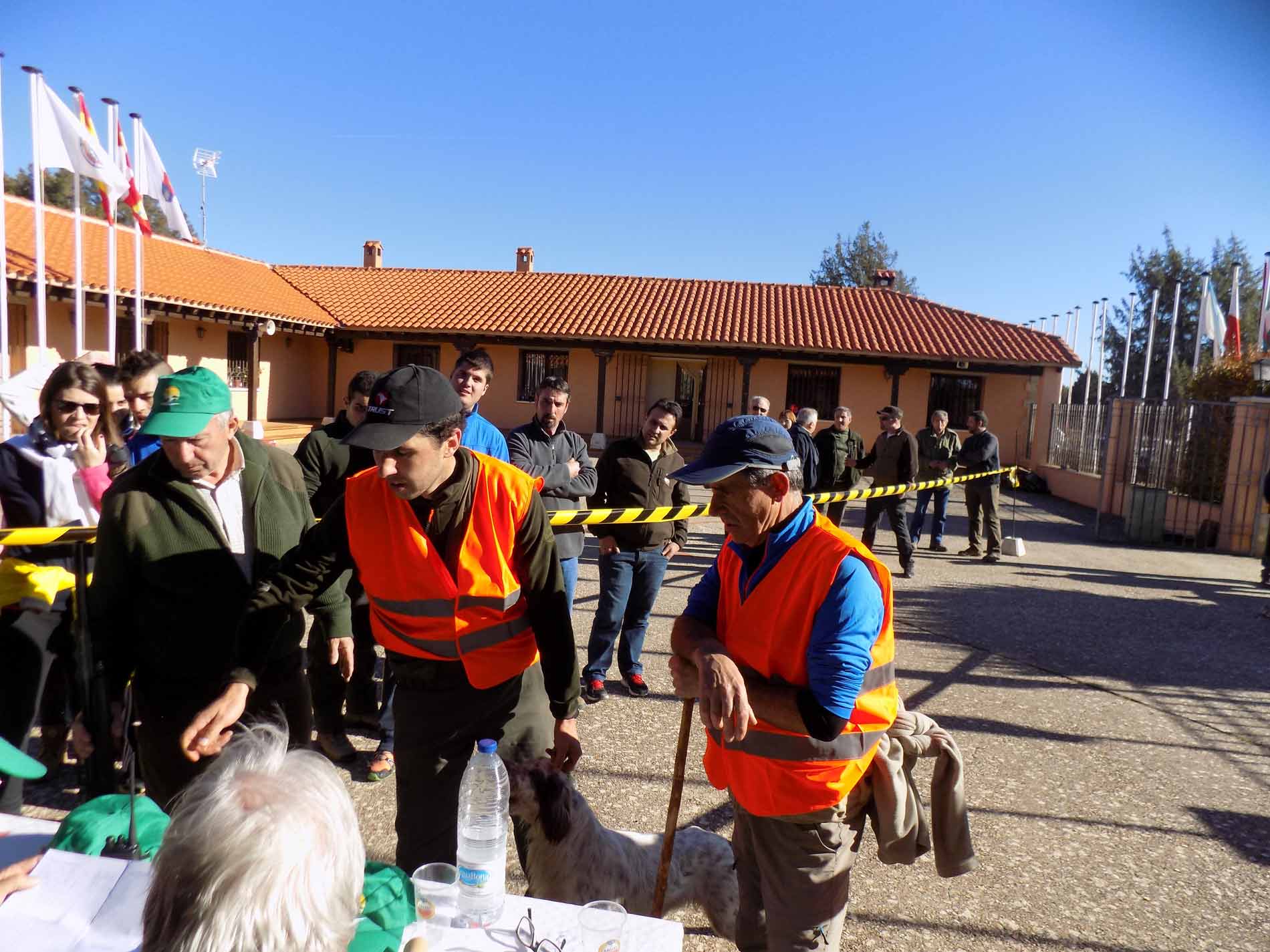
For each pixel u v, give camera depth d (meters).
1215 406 13.20
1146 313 47.97
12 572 3.25
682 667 2.23
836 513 10.37
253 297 21.34
